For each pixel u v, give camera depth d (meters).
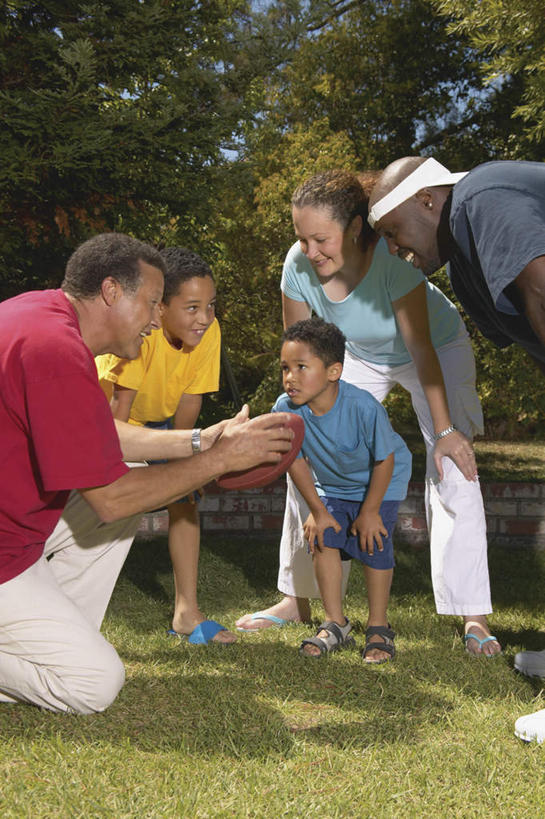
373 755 2.17
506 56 5.88
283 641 3.32
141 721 2.38
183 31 6.20
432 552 3.39
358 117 15.48
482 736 2.31
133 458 2.79
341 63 15.40
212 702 2.55
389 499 3.22
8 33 5.77
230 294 14.02
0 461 2.17
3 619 2.28
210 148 6.18
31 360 2.10
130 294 2.32
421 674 2.90
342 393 3.11
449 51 14.76
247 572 4.73
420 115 15.23
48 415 2.10
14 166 5.30
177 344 3.08
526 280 2.00
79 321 2.34
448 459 3.33
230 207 12.95
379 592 3.13
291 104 15.47
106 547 2.74
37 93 5.28
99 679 2.33
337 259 3.06
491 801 1.93
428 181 2.43
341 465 3.19
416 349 3.23
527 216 2.02
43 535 2.35
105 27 5.80
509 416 12.58
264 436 2.35
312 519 3.20
